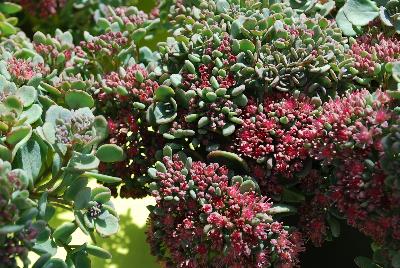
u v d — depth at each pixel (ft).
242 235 1.76
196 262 1.81
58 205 1.76
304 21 1.93
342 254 1.95
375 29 1.97
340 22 1.99
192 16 2.10
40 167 1.74
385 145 1.65
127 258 2.14
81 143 1.73
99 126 1.76
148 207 1.88
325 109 1.79
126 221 2.21
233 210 1.77
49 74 2.05
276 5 1.99
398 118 1.69
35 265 1.63
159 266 2.12
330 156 1.73
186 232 1.80
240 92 1.83
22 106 1.72
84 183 1.73
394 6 1.93
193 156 1.92
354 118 1.73
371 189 1.70
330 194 1.77
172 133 1.89
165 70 1.94
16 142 1.67
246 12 1.99
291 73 1.85
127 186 2.01
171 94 1.90
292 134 1.83
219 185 1.78
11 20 2.30
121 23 2.18
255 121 1.85
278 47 1.87
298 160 1.83
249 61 1.88
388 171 1.66
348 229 1.95
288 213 1.85
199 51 1.92
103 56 2.12
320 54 1.86
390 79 1.85
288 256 1.77
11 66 1.91
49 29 2.50
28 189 1.71
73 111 1.79
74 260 1.74
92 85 2.02
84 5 2.42
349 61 1.85
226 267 1.80
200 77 1.91
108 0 2.39
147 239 1.95
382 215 1.70
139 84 1.97
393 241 1.73
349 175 1.72
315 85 1.85
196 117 1.85
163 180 1.81
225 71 1.86
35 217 1.65
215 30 1.93
